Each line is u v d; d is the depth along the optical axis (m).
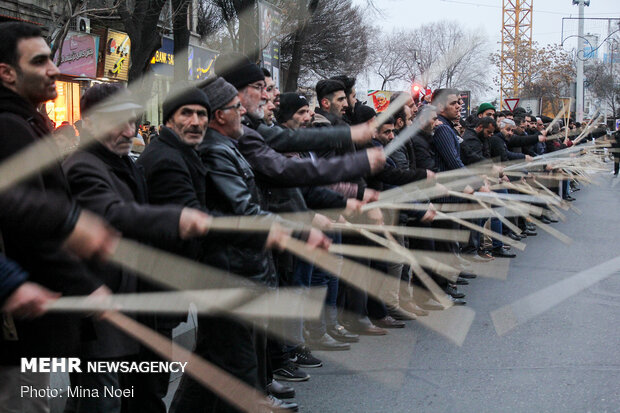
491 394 4.08
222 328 3.16
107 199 2.62
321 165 3.40
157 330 3.18
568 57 28.05
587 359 4.68
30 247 2.35
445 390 4.16
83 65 14.00
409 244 6.32
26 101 2.47
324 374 4.52
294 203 3.94
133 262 2.82
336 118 5.35
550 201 10.27
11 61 2.45
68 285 2.43
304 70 27.23
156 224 2.48
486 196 7.67
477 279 7.45
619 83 36.41
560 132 13.27
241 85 3.76
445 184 6.43
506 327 5.49
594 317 5.75
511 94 27.86
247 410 3.18
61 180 2.44
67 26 8.88
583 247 9.33
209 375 3.16
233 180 3.15
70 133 3.71
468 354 4.85
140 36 10.23
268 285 3.31
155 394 3.16
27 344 2.41
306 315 4.77
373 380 4.37
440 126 6.52
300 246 3.10
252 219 2.93
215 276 3.11
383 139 5.49
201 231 2.48
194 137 3.08
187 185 3.04
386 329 5.56
